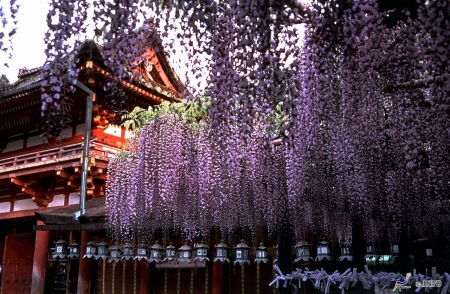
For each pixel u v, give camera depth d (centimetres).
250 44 304
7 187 1677
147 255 1014
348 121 488
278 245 764
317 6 300
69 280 1506
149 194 857
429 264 825
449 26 238
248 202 797
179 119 885
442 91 310
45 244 1419
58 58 296
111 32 303
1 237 1852
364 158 576
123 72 324
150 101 1445
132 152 955
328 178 702
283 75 298
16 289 1636
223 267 1036
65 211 1200
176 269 1149
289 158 655
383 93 443
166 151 854
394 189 680
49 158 1464
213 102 370
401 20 360
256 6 290
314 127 507
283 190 758
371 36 331
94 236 1239
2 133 1736
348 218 766
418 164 371
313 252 832
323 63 359
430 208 783
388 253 823
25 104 1486
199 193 822
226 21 334
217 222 810
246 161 755
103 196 1384
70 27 297
